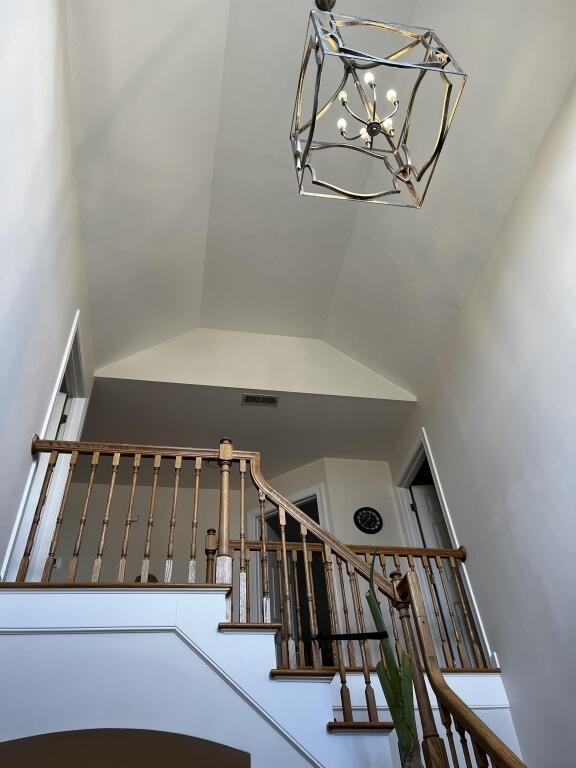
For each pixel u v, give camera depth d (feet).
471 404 13.47
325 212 15.19
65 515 19.71
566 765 9.62
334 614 9.87
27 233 8.39
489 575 12.50
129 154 11.66
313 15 6.93
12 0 6.96
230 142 13.38
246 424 18.47
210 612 8.52
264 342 18.62
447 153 12.06
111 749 8.09
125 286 14.24
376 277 15.85
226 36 11.43
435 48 7.13
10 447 8.70
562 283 9.78
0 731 7.12
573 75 9.45
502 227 11.94
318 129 13.50
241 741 7.61
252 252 16.21
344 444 19.75
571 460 9.55
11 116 7.21
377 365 18.21
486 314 12.69
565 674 9.66
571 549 9.54
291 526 21.43
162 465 19.81
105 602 8.30
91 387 15.43
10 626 7.83
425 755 6.84
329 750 7.70
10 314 7.97
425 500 19.08
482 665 12.16
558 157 9.90
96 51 9.89
